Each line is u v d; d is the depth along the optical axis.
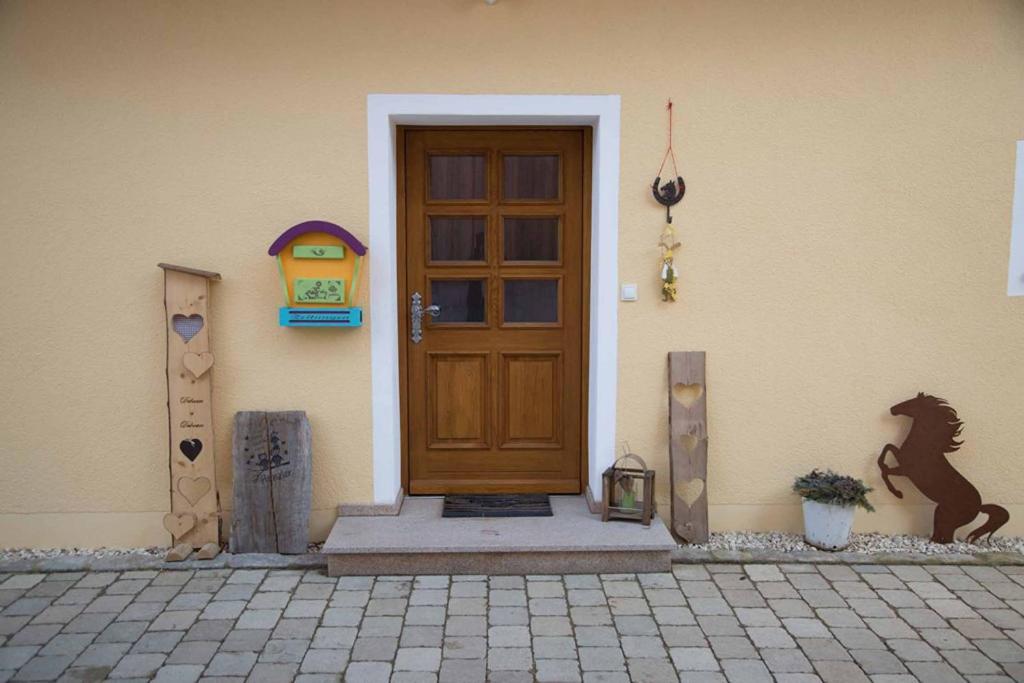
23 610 3.08
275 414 3.57
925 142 3.60
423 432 3.95
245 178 3.54
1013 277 3.66
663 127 3.58
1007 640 2.87
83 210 3.53
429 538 3.42
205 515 3.59
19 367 3.59
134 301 3.58
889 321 3.69
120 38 3.45
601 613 3.06
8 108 3.47
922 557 3.53
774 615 3.05
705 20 3.53
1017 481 3.76
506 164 3.82
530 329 3.91
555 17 3.51
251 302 3.60
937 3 3.54
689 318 3.68
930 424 3.66
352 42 3.49
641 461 3.56
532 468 3.97
